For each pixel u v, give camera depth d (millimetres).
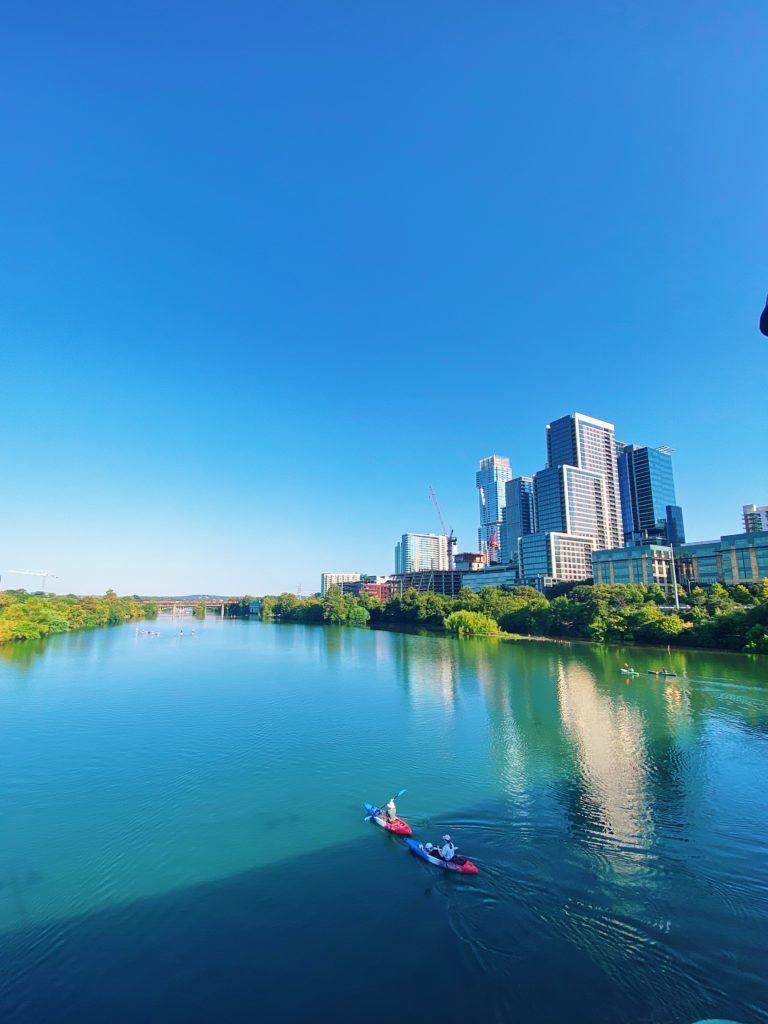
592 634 148125
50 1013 21672
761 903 27750
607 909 27453
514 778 45938
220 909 28359
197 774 48000
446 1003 21672
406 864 32469
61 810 40812
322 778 46812
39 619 174125
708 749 52719
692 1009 21031
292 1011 21484
